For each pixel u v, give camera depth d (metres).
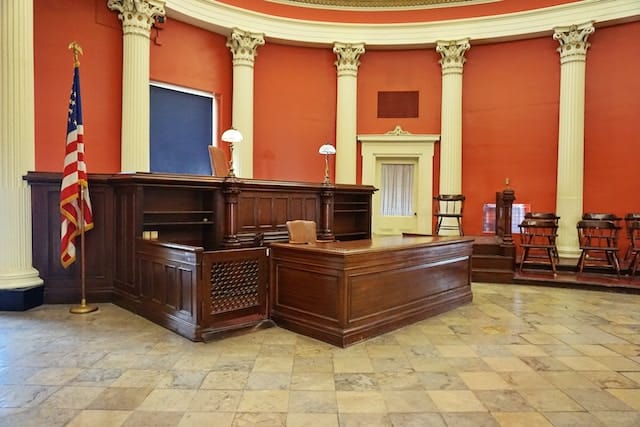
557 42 8.02
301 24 8.59
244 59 8.31
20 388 2.78
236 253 3.98
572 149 7.70
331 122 9.02
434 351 3.57
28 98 4.79
